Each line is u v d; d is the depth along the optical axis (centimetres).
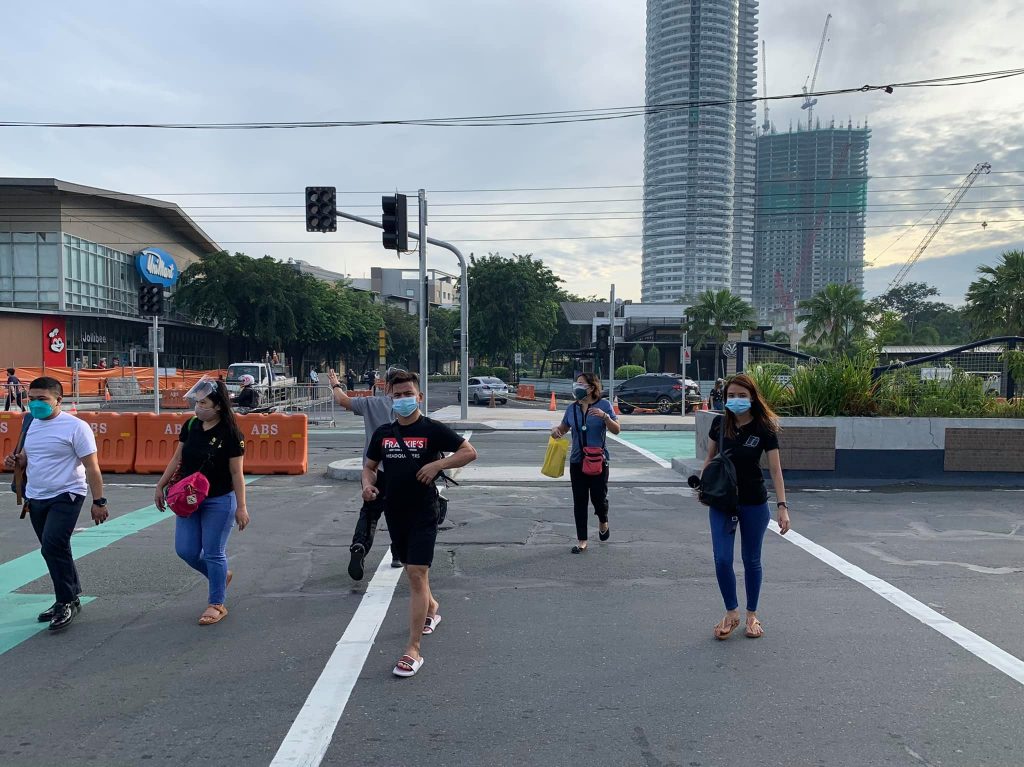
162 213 4600
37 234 3628
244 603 559
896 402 1164
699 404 2895
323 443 1772
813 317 4319
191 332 5088
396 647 471
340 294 5688
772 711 385
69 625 507
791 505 945
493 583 611
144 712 381
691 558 690
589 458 699
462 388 2416
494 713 381
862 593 587
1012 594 585
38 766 329
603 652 464
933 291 11069
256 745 348
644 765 332
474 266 5341
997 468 1095
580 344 6875
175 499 492
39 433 501
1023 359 1318
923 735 360
